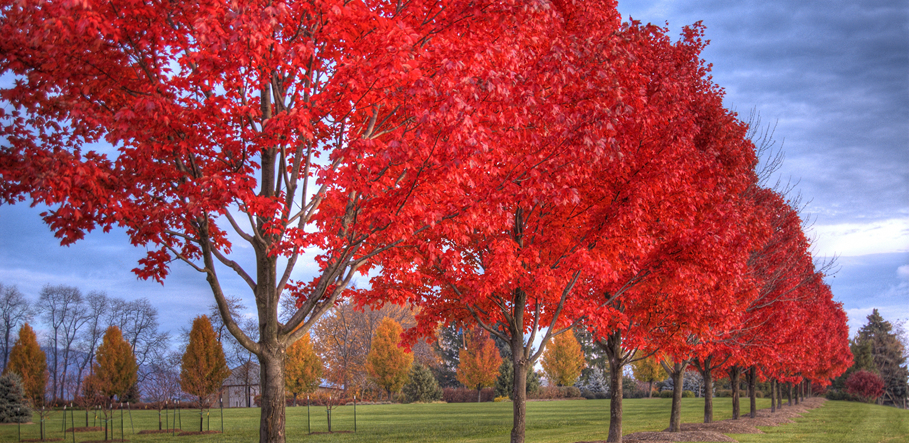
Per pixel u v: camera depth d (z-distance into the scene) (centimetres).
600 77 863
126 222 684
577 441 1780
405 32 625
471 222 759
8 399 3141
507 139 795
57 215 685
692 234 1103
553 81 763
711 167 1266
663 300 1320
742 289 1506
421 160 688
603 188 1061
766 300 1925
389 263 929
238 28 558
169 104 591
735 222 1235
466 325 1296
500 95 687
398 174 835
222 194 605
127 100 679
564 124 748
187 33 661
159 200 722
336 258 779
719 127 1434
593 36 912
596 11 983
